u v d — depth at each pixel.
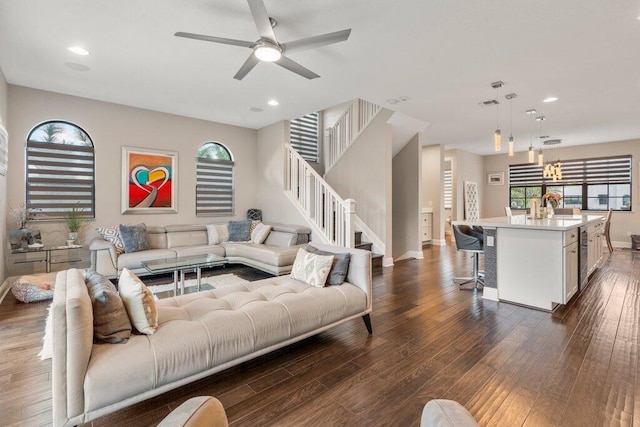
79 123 4.57
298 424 1.65
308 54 3.20
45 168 4.34
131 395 1.59
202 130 5.79
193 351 1.78
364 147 6.01
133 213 5.04
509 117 5.55
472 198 9.53
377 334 2.75
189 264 3.37
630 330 2.79
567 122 5.86
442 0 2.36
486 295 3.74
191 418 0.73
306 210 5.42
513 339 2.63
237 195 6.26
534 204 4.55
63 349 1.46
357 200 6.15
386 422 1.67
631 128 6.33
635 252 6.86
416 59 3.31
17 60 3.38
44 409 1.76
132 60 3.37
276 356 2.37
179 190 5.53
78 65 3.50
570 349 2.45
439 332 2.79
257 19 2.18
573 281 3.58
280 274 4.40
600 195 7.92
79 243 4.59
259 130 6.50
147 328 1.78
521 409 1.76
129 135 5.00
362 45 3.02
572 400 1.83
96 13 2.53
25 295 3.45
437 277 4.79
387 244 5.65
